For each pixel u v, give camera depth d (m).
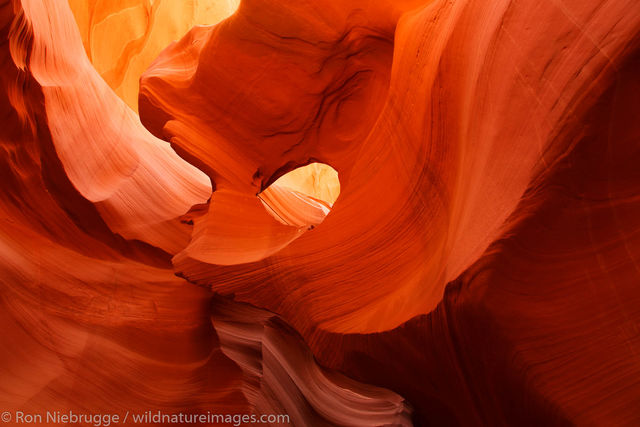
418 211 2.45
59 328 3.48
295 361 3.08
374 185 2.81
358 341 2.38
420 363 2.27
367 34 3.22
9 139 3.35
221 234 3.37
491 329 1.91
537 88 1.62
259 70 3.52
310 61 3.44
